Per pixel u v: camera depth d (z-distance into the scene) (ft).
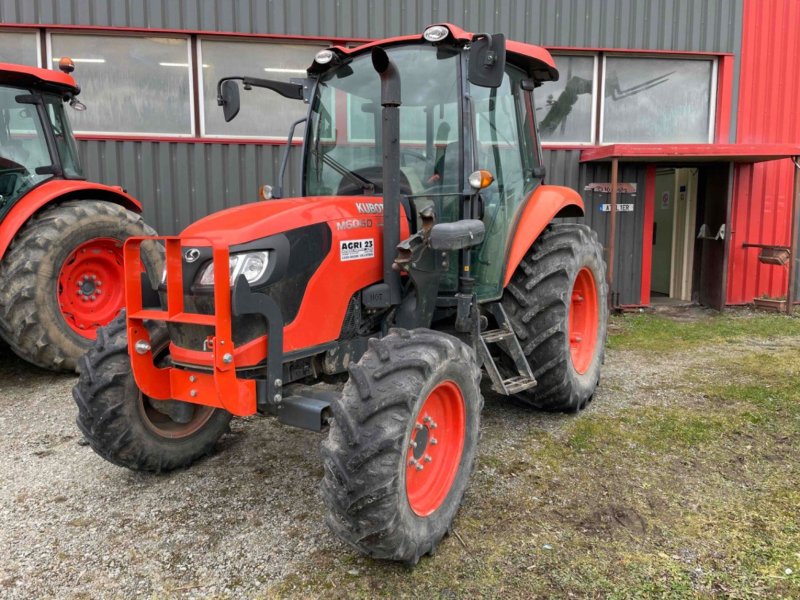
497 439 11.95
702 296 26.18
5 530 8.94
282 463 11.00
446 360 8.20
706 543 8.41
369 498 7.13
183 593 7.53
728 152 21.65
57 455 11.50
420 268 9.41
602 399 14.21
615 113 24.80
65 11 20.70
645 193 24.98
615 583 7.61
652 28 23.98
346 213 9.25
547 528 8.83
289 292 8.38
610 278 23.18
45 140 16.02
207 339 7.91
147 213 22.00
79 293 16.44
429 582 7.67
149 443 9.96
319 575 7.84
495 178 11.30
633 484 10.10
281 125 22.81
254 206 9.34
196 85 22.07
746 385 15.03
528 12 23.18
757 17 24.62
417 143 10.32
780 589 7.45
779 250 24.12
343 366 9.25
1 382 16.03
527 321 12.28
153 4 21.11
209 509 9.46
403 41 10.40
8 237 14.80
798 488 9.89
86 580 7.79
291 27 21.95
